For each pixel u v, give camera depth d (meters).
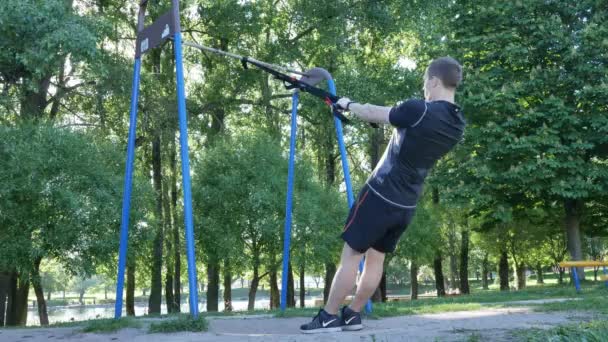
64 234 13.50
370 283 3.84
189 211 4.94
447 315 5.85
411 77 19.06
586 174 15.73
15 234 13.70
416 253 24.27
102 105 16.31
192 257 4.84
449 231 28.86
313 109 18.81
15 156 13.27
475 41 16.64
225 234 17.44
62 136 14.06
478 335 3.56
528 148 15.32
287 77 3.99
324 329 3.87
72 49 11.24
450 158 17.80
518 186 16.64
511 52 16.06
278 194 17.70
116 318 5.10
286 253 7.80
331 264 23.81
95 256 14.16
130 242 14.81
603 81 15.56
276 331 4.45
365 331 3.94
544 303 7.32
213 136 20.25
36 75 12.02
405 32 22.48
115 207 14.02
